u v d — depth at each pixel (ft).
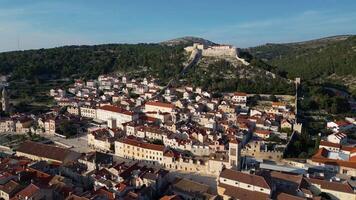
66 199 629.10
